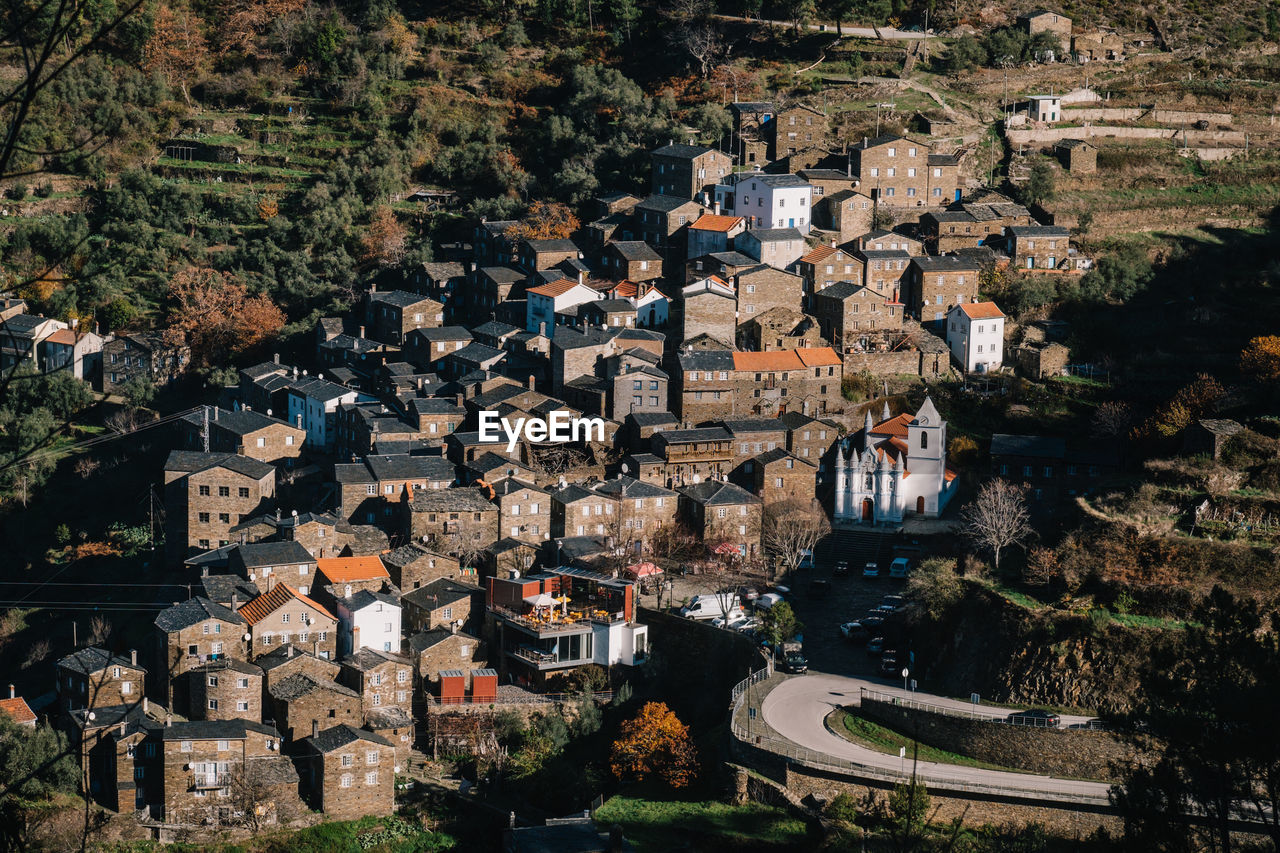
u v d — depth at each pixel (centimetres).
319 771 14138
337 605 16250
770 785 12862
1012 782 12338
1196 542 14625
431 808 14275
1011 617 14350
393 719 15025
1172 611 13938
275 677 14988
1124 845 7094
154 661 15850
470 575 17325
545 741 14850
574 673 16025
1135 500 15938
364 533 17512
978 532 16462
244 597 16138
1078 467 18250
